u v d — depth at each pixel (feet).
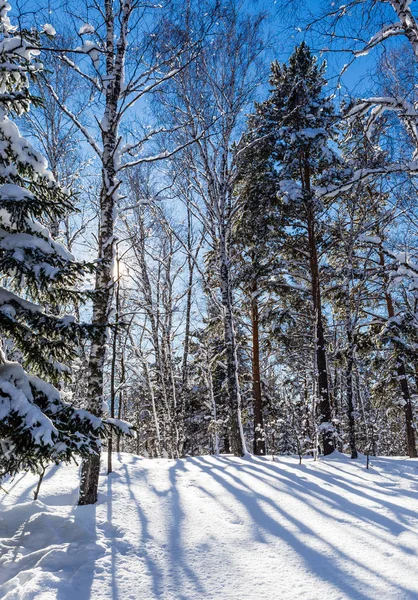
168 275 52.90
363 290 47.34
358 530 16.93
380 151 27.89
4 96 16.85
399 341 45.75
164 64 26.48
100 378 21.44
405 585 11.96
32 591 10.94
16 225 15.85
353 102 23.63
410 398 53.01
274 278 51.60
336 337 53.98
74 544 14.53
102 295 17.94
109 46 24.20
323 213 42.83
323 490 23.54
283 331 50.37
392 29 19.75
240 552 14.93
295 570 13.33
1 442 13.98
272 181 46.09
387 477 27.35
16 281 16.40
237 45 38.01
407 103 22.03
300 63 46.60
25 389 15.23
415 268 31.27
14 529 16.26
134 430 17.38
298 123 45.73
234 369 39.37
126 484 23.91
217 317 54.49
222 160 40.27
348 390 38.63
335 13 19.26
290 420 37.11
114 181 23.71
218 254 43.93
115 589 11.94
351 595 11.48
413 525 17.37
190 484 24.76
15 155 17.04
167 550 15.10
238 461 33.60
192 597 11.62
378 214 42.65
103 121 24.00
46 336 16.94
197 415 69.92
